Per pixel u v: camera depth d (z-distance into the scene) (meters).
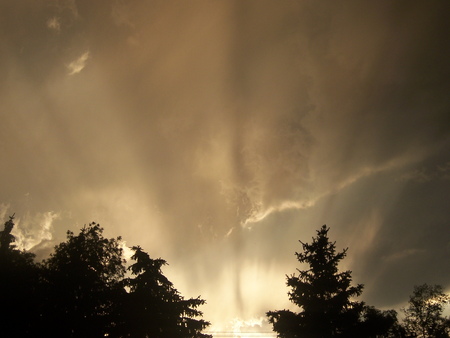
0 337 24.42
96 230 29.97
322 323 25.05
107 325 27.06
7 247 30.78
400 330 35.62
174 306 27.06
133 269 28.48
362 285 26.84
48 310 25.98
